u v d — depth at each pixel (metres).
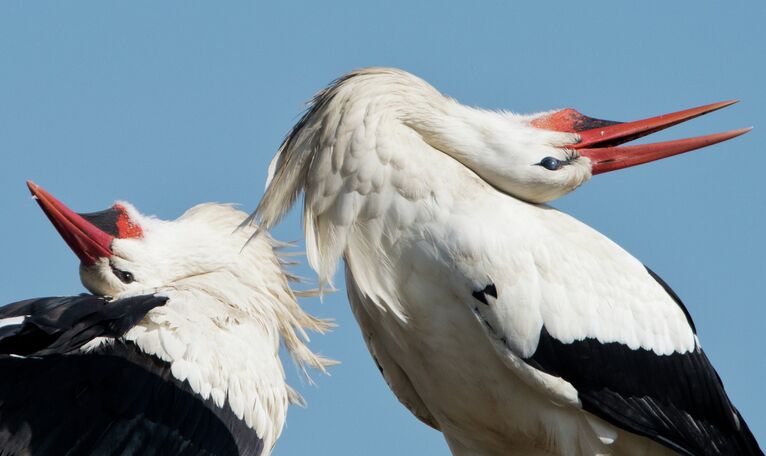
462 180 12.36
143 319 11.76
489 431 12.97
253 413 11.89
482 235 12.16
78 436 11.16
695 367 13.11
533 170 12.66
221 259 12.65
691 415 13.07
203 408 11.59
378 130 12.23
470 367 12.51
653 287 13.01
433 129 12.52
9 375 11.24
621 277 12.80
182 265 12.55
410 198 12.18
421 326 12.45
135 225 12.52
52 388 11.25
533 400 12.58
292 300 12.91
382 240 12.27
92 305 11.84
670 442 12.86
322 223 12.41
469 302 12.20
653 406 12.82
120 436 11.26
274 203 12.51
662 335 12.89
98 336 11.60
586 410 12.59
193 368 11.65
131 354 11.57
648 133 13.42
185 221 12.78
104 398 11.33
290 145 12.53
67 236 12.27
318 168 12.30
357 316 12.97
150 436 11.34
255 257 12.80
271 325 12.55
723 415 13.34
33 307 11.91
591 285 12.57
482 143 12.63
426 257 12.19
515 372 12.34
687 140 13.34
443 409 13.01
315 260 12.45
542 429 12.70
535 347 12.30
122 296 12.16
